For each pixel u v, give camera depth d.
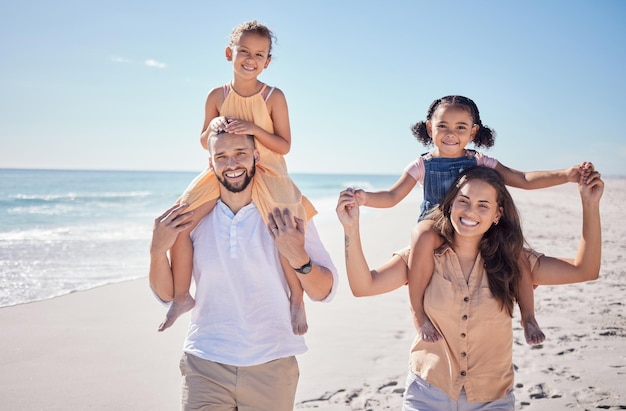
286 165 3.49
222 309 3.02
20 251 12.30
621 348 5.69
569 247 13.05
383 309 7.49
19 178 68.81
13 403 4.50
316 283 3.05
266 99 3.81
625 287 8.55
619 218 21.91
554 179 3.29
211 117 4.01
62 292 8.51
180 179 80.56
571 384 4.79
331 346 5.91
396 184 3.92
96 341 6.11
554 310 7.19
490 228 3.08
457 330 2.92
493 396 2.90
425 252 3.08
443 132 3.80
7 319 6.87
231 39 3.87
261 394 2.92
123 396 4.68
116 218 21.36
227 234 3.08
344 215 3.06
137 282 9.09
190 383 2.98
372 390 4.75
